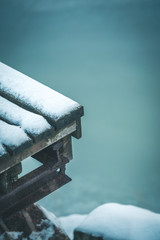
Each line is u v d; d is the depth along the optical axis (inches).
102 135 1408.7
